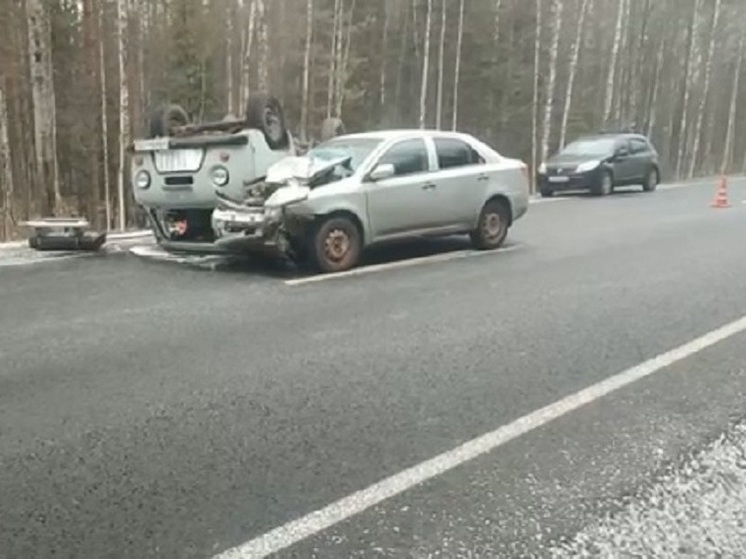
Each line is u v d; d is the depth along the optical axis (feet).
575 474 11.07
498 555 8.98
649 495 10.46
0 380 15.17
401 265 28.91
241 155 28.04
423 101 104.22
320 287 24.71
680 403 13.92
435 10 114.62
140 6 85.92
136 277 26.30
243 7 92.63
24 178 73.00
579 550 9.10
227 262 29.19
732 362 16.34
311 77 99.60
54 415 13.33
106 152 78.18
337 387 14.76
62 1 85.05
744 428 12.73
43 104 50.37
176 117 32.55
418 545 9.20
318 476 11.01
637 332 18.79
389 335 18.60
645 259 29.99
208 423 12.96
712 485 10.75
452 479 10.92
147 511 10.02
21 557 8.94
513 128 119.85
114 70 79.46
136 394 14.38
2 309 21.35
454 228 31.55
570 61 112.27
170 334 18.72
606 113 114.62
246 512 9.99
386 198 28.81
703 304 21.83
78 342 17.97
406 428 12.74
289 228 26.61
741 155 157.99
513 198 33.55
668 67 141.49
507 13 118.62
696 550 9.12
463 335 18.57
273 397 14.21
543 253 31.89
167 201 29.81
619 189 72.64
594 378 15.30
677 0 138.72
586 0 117.19
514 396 14.26
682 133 136.05
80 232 31.24
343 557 8.95
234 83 94.02
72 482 10.82
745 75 155.94
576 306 21.68
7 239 43.80
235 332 18.92
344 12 110.11
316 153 30.09
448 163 31.37
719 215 46.50
